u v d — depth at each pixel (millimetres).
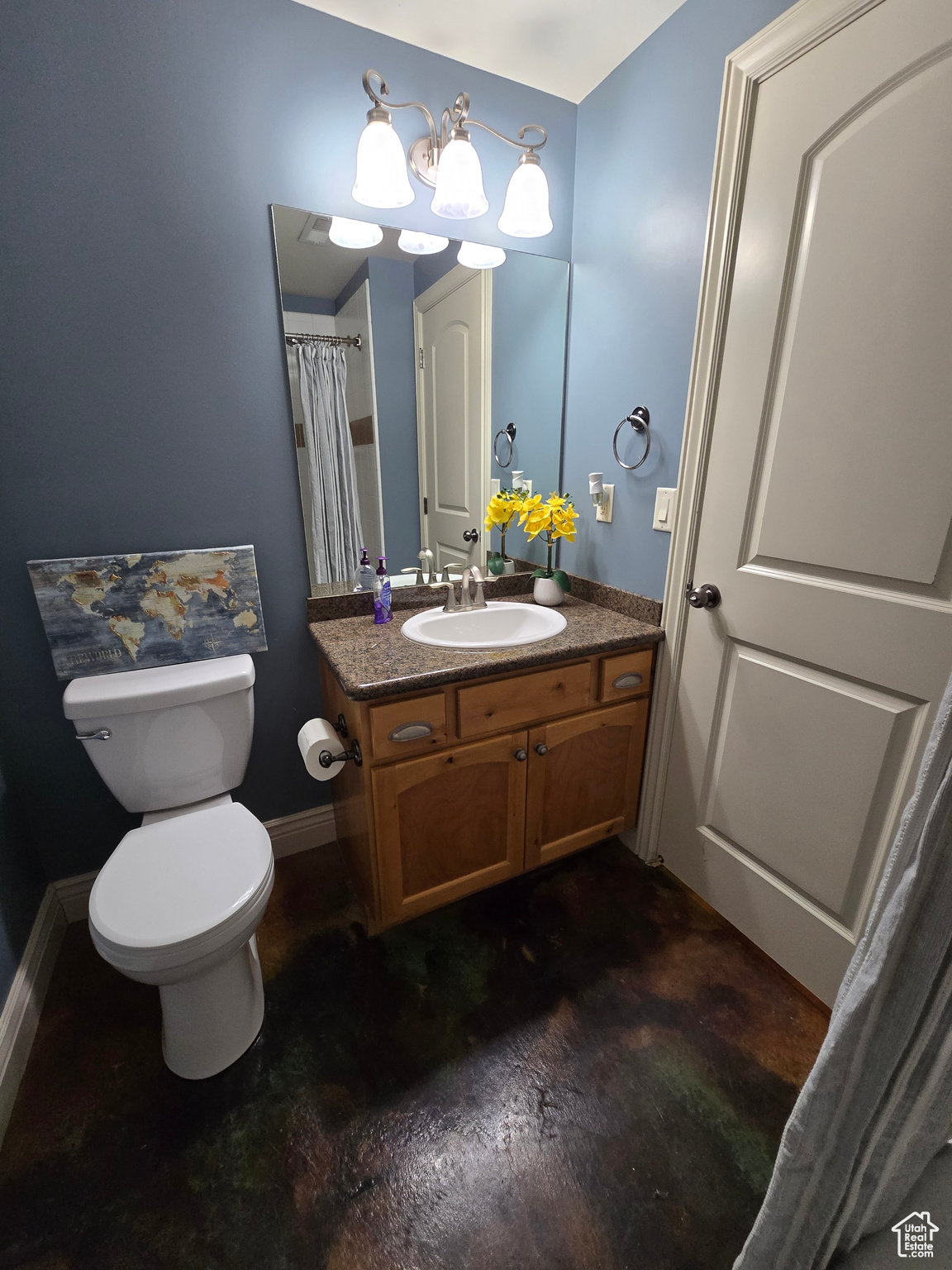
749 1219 946
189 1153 1047
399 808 1339
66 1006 1341
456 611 1692
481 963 1437
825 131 1016
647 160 1422
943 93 850
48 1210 969
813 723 1219
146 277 1271
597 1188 988
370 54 1361
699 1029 1260
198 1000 1134
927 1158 770
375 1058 1210
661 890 1665
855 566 1091
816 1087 600
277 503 1545
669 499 1487
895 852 550
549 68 1487
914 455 969
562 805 1604
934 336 914
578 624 1608
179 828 1282
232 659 1530
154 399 1342
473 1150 1044
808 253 1084
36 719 1417
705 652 1464
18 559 1313
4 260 1153
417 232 1533
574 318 1778
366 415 1598
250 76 1261
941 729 500
